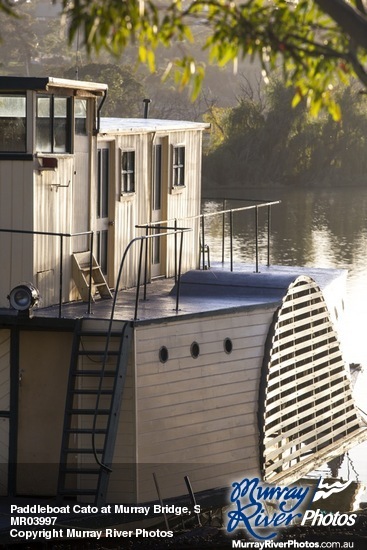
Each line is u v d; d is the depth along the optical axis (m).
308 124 95.12
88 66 103.94
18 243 23.62
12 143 23.47
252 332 25.30
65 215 24.77
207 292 26.84
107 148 26.94
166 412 23.11
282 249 56.34
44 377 23.11
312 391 28.05
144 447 22.61
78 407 22.47
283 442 26.62
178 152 30.77
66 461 22.06
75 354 22.34
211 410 24.17
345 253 55.41
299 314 27.31
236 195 89.12
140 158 28.50
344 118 94.50
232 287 26.94
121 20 12.59
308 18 12.86
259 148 94.69
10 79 23.19
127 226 27.91
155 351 22.84
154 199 29.62
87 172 25.67
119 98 103.88
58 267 24.59
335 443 29.22
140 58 12.86
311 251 55.72
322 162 94.94
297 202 82.81
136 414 22.39
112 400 21.94
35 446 23.16
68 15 13.31
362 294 45.66
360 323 41.03
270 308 25.72
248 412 25.14
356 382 35.78
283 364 26.41
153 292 27.36
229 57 12.83
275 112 94.56
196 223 32.03
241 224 66.94
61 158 24.33
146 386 22.66
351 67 12.80
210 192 92.00
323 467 30.30
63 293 24.77
